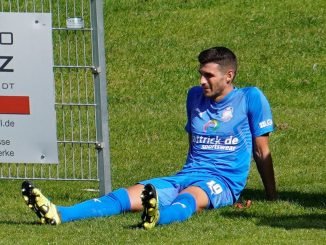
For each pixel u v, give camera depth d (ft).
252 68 175.63
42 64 98.94
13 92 99.55
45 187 111.45
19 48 99.04
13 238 84.79
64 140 105.60
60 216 89.51
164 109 157.89
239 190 96.84
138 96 165.78
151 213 85.66
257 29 192.65
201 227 86.69
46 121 99.76
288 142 134.82
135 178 117.70
